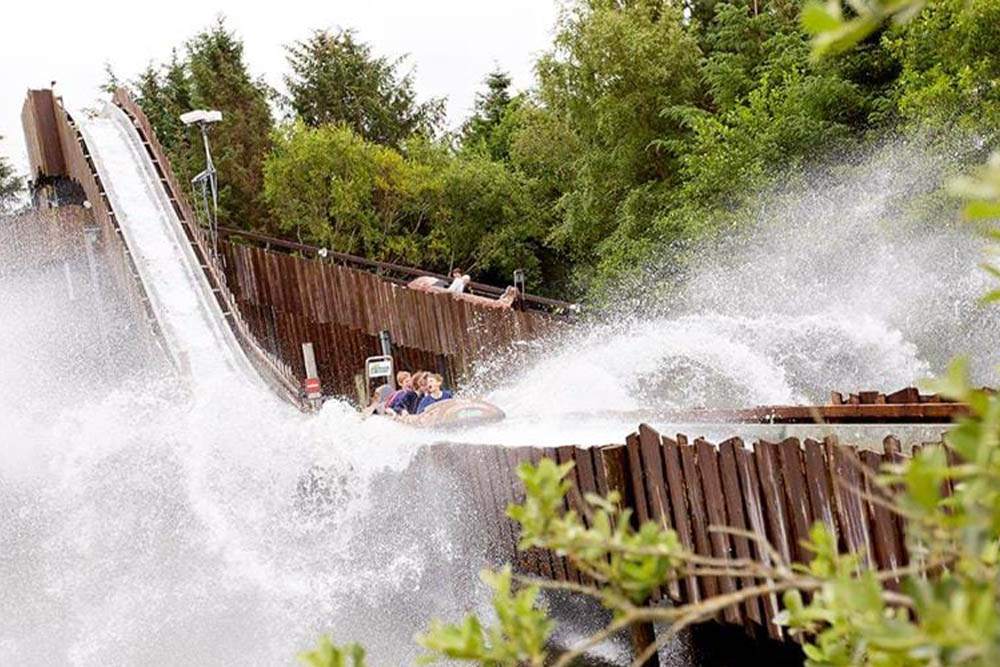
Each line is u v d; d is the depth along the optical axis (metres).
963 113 22.95
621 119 35.75
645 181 36.34
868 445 9.53
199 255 28.09
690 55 36.25
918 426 9.64
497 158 56.81
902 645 1.79
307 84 57.53
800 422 10.95
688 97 36.53
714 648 11.02
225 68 55.81
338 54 57.62
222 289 26.53
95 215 29.98
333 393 29.20
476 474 12.87
